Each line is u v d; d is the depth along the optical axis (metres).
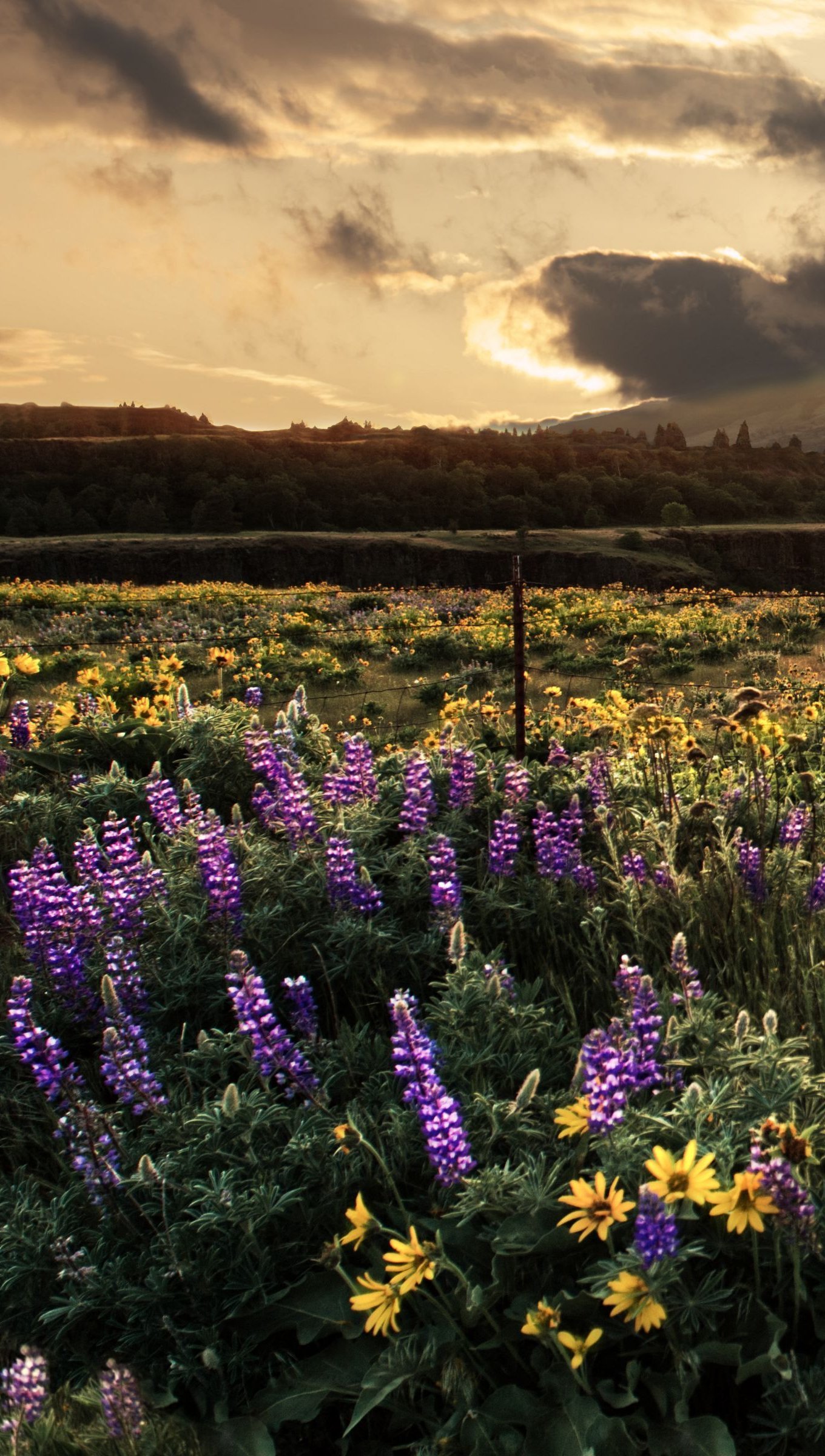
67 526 168.88
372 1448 2.64
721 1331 2.53
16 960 5.05
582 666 20.14
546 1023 3.76
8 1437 2.37
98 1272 2.96
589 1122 2.67
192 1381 2.77
